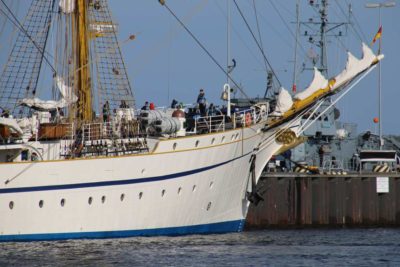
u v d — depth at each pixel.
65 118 146.25
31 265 118.38
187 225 146.62
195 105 155.88
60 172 135.25
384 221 194.00
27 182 134.25
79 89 149.12
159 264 120.56
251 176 152.75
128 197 139.62
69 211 136.12
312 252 135.00
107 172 137.88
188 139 144.00
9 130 138.88
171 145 142.50
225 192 149.88
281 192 186.62
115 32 152.38
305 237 159.38
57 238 136.00
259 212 184.38
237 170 150.38
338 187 191.00
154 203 142.00
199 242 140.12
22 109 147.75
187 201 145.38
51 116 152.00
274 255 130.50
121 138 142.50
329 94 155.38
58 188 135.25
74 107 147.00
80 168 136.25
